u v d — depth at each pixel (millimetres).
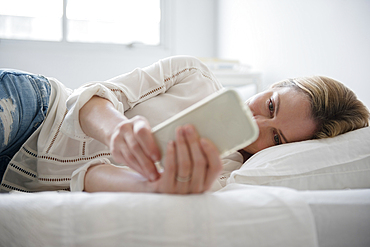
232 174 773
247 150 975
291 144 850
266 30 2576
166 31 3449
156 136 475
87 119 673
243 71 2633
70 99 750
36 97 867
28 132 868
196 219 430
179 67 1022
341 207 532
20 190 907
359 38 1559
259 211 463
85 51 3154
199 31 3596
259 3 2676
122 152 487
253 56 2822
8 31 2941
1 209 412
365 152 812
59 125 879
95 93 732
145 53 3373
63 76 3100
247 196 489
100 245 398
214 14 3637
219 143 443
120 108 797
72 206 419
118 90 877
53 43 3047
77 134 721
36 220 405
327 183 784
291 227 460
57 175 861
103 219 410
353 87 1606
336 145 823
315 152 807
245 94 2373
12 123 815
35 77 903
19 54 2943
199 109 446
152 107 921
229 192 511
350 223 523
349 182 787
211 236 423
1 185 889
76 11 3133
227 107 432
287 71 2287
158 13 3420
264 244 442
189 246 416
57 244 397
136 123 480
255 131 422
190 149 434
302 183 778
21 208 413
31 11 2994
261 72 2537
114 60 3262
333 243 515
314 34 1945
